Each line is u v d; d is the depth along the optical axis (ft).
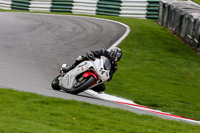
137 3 335.47
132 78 139.33
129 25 261.24
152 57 179.73
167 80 144.25
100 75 84.99
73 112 64.08
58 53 157.99
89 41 193.26
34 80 106.32
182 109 107.86
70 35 205.98
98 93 95.55
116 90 118.42
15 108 60.39
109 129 57.88
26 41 175.83
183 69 165.78
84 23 260.21
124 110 76.59
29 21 252.01
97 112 68.28
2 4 376.89
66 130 53.31
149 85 132.77
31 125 51.62
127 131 58.44
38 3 359.46
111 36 214.48
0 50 147.95
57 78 97.04
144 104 107.65
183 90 132.36
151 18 330.13
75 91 86.33
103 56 87.40
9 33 193.06
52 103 68.74
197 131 70.64
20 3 368.07
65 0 352.28
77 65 88.94
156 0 330.95
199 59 189.16
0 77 98.89
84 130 54.70
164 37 232.12
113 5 339.77
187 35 226.38
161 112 98.73
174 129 67.56
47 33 205.67
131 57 173.68
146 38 220.64
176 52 198.70
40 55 149.69
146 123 67.72
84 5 342.85
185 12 230.68
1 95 68.13
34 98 70.33
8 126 49.21
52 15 310.24
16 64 126.82
